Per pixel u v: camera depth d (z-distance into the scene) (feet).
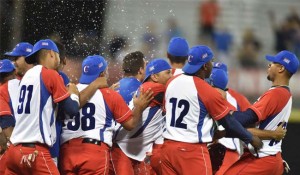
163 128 65.10
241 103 72.43
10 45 108.58
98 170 60.03
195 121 58.44
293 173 89.10
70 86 58.70
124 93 66.44
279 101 61.36
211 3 149.59
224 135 60.64
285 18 149.79
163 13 145.38
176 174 59.77
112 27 135.95
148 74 64.18
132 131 64.59
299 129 96.32
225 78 68.23
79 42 104.06
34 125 57.41
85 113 60.34
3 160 66.28
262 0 150.71
